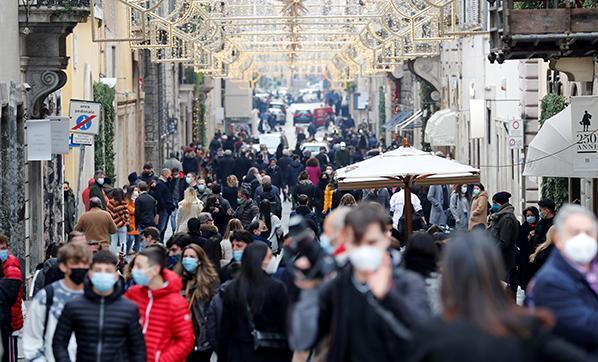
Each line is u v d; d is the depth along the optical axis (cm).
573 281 1773
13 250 4950
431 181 4588
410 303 1680
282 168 10056
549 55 4388
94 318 2295
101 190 5962
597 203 5191
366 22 8094
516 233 4516
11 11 4934
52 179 5775
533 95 6975
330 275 1805
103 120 7819
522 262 4691
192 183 7375
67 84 6562
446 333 1365
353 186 4622
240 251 3028
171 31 6925
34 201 5481
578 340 1755
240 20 7962
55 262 3147
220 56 9275
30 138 4994
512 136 6931
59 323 2311
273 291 2573
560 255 1792
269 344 2591
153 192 6900
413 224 5509
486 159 8525
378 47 9369
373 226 1659
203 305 2941
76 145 5631
